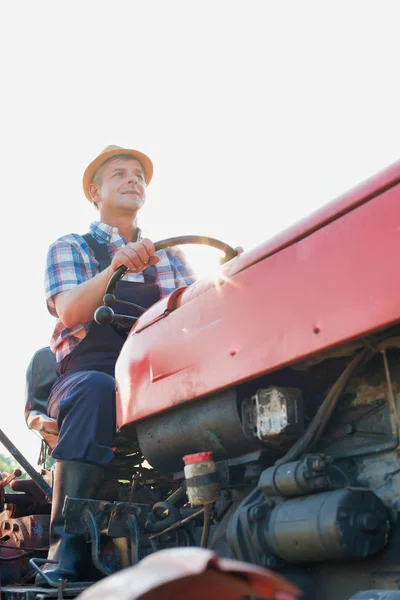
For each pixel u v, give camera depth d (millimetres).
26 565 3141
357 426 1732
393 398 1627
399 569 1524
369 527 1508
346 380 1690
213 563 638
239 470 1998
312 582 1713
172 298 2150
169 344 2104
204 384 1910
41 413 3385
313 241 1608
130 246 2537
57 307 3004
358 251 1479
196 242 2588
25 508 3609
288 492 1676
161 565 675
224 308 1883
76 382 2650
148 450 2275
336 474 1690
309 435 1742
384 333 1543
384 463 1643
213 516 2100
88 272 3227
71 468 2508
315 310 1564
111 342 2910
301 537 1580
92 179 3623
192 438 2064
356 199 1508
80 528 2377
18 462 3148
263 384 1896
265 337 1707
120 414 2377
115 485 2881
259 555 1706
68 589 2254
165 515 2396
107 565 2479
